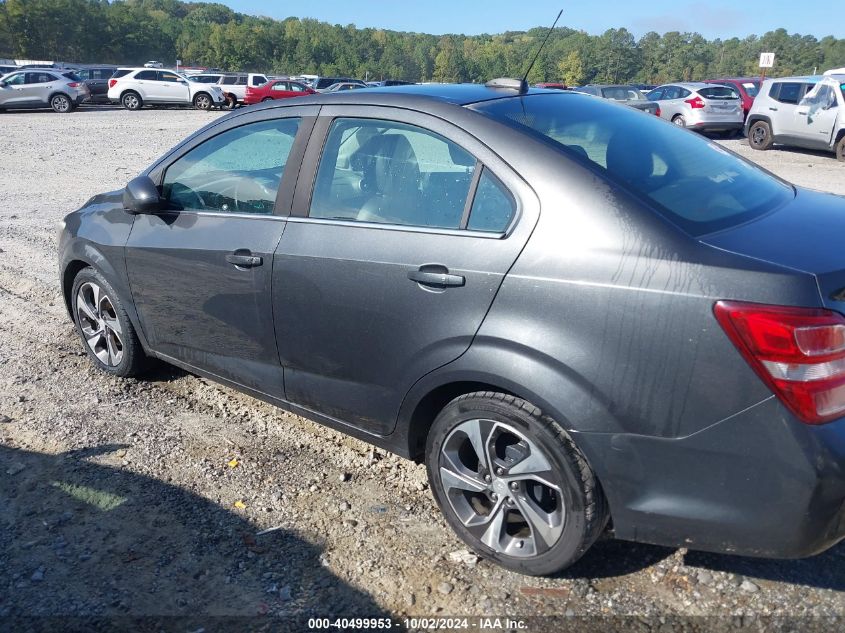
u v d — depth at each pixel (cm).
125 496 336
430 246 279
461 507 291
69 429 398
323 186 322
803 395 215
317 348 321
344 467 360
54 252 766
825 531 225
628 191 252
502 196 269
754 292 219
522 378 253
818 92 1631
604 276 240
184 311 382
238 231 346
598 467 246
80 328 474
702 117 2050
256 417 413
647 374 234
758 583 272
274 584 279
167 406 426
